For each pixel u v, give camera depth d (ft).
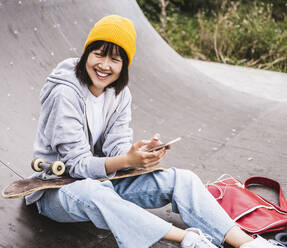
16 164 6.52
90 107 5.13
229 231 4.80
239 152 8.78
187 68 14.06
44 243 5.03
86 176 4.85
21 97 8.20
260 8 24.86
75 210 4.60
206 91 12.64
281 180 7.54
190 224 4.98
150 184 5.31
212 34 22.66
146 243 4.37
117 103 5.37
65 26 10.82
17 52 9.07
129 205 4.47
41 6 10.48
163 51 14.19
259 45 21.17
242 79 16.83
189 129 9.82
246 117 11.09
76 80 4.93
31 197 5.16
